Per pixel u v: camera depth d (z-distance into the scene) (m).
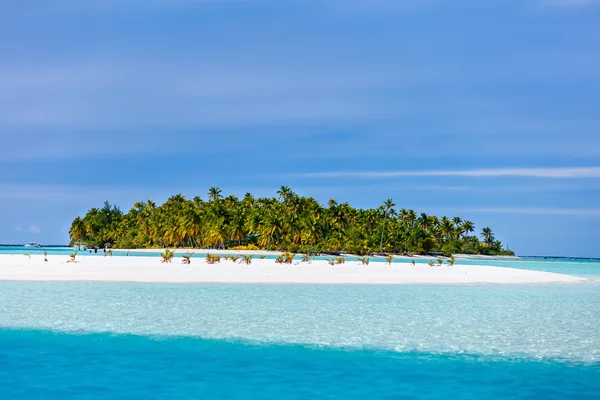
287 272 46.81
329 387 12.20
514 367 14.19
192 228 120.88
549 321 21.25
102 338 16.84
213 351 15.45
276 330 18.42
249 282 36.03
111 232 149.75
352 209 136.62
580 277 52.16
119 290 29.75
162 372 13.20
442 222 161.75
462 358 15.04
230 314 21.58
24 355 14.73
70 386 11.91
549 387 12.48
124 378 12.62
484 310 24.30
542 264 114.19
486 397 11.63
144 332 17.77
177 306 23.61
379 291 32.19
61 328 18.19
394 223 139.62
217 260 61.03
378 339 17.27
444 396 11.66
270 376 13.01
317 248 112.00
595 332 18.92
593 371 13.91
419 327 19.45
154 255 96.81
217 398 11.17
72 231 154.62
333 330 18.61
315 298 27.72
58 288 30.27
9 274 38.72
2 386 11.88
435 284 38.12
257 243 121.19
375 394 11.70
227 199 134.00
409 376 13.21
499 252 174.75
